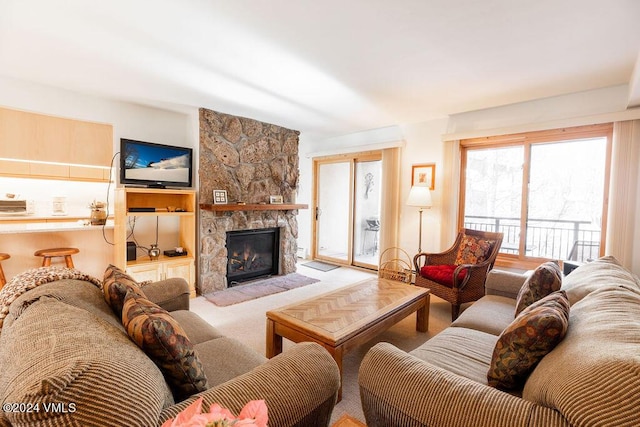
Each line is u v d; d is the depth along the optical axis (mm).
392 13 1815
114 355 746
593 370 748
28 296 1124
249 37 2100
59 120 3207
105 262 3414
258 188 4371
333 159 5512
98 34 2074
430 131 4242
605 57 2336
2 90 2895
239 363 1354
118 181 3559
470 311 2049
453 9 1769
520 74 2676
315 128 4836
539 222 3559
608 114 2877
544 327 1035
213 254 3795
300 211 6113
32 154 3082
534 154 3541
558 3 1694
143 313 1016
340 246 5520
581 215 3301
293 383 948
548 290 1714
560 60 2400
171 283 2027
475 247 3271
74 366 631
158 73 2723
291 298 3582
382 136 4785
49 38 2133
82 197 3580
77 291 1274
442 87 2998
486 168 3916
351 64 2510
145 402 676
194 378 990
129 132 3605
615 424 639
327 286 4082
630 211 2807
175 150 3691
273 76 2764
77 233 3254
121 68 2625
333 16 1851
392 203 4566
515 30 1979
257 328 2746
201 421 506
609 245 2904
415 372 1005
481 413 838
